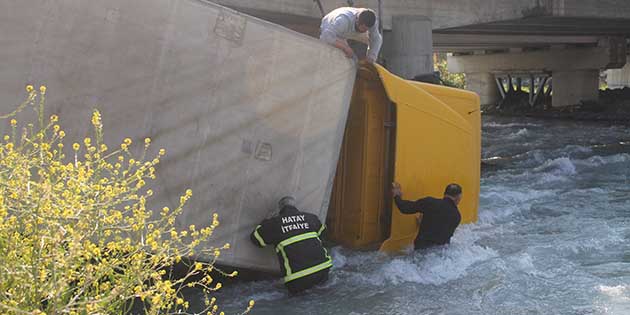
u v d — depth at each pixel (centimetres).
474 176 880
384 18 1609
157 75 644
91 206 344
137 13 635
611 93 3416
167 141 647
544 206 1104
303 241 673
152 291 362
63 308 324
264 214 693
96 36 623
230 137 675
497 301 655
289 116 700
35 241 332
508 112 3369
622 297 652
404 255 796
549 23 2245
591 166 1531
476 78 3822
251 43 680
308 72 706
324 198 721
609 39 3025
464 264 760
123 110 632
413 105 801
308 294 690
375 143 820
